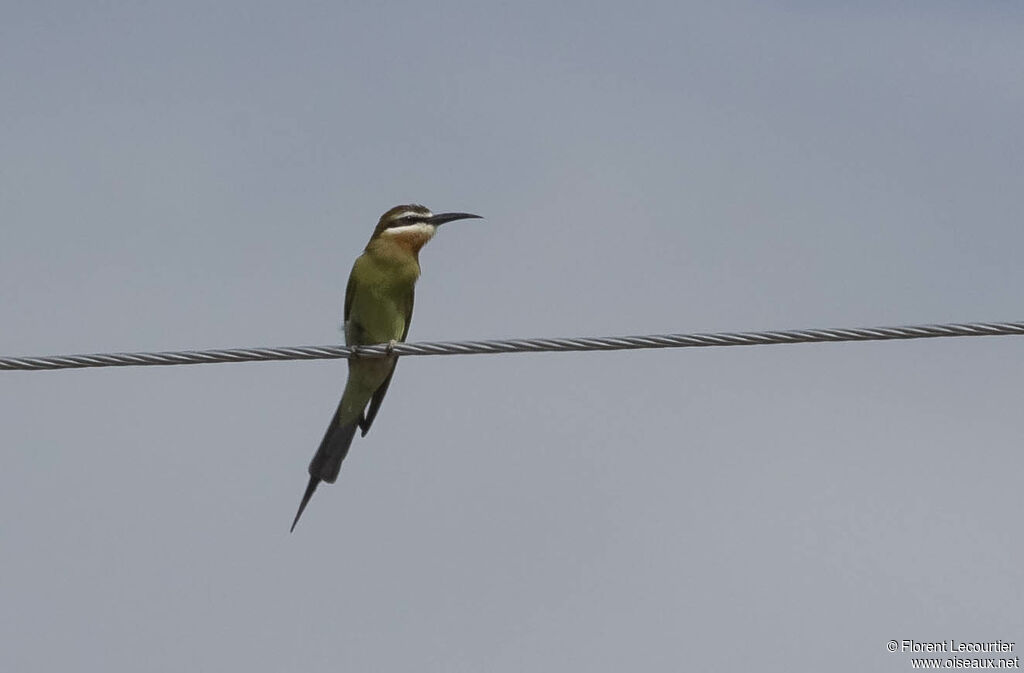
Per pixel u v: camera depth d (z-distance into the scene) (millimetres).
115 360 10859
